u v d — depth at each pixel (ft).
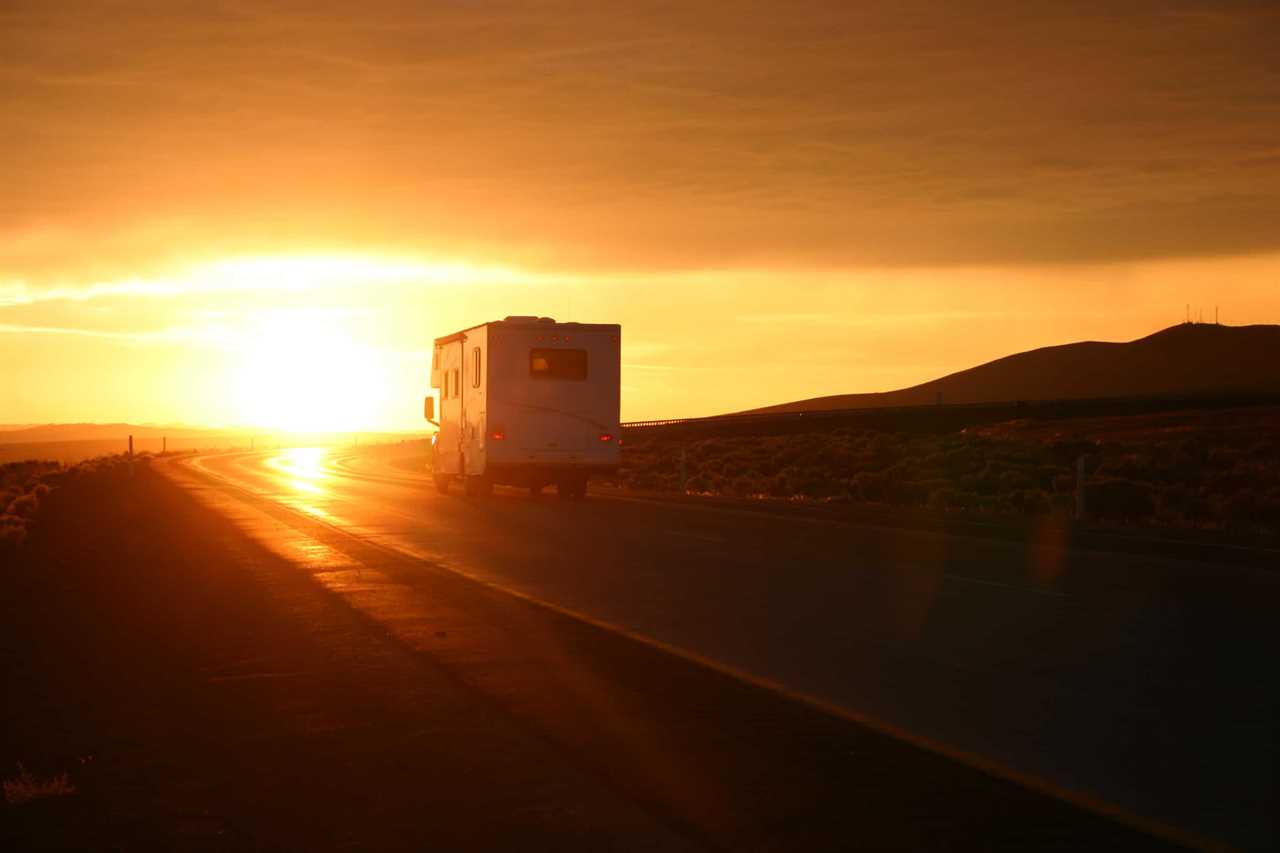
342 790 21.94
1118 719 26.99
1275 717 27.25
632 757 23.86
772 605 43.45
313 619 41.19
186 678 32.19
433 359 122.93
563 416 101.91
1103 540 65.21
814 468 157.79
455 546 64.90
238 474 176.76
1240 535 67.87
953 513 85.56
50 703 29.53
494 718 27.09
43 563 60.90
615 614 41.63
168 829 20.02
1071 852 18.51
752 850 18.63
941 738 25.35
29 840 19.56
